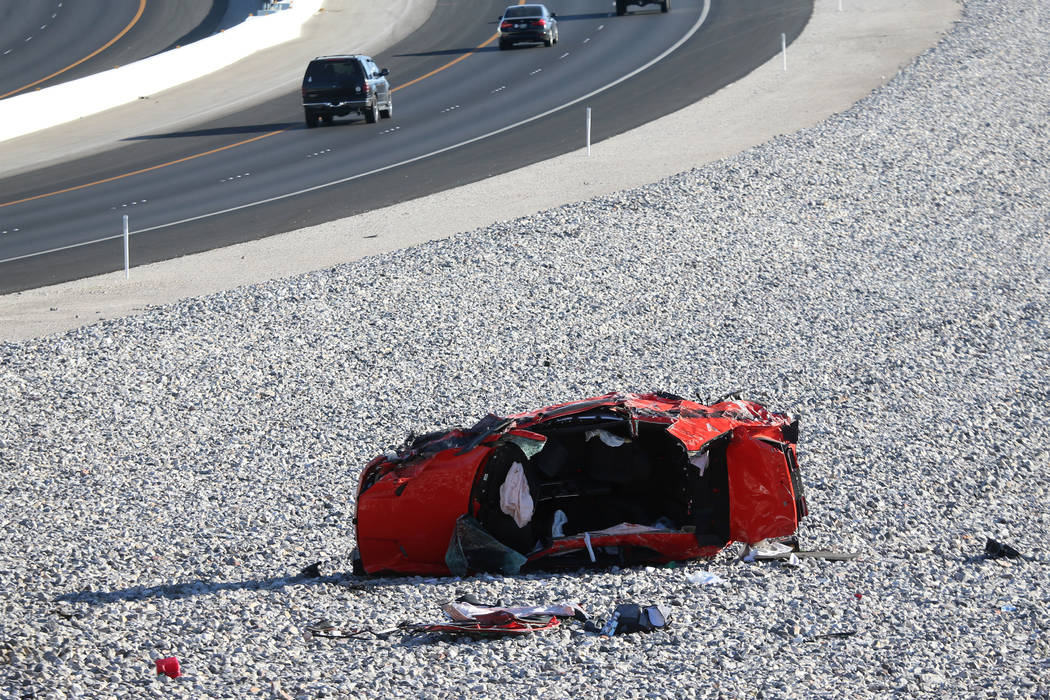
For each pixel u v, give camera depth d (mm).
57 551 22938
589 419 20312
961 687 13758
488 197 65562
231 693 14719
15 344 42719
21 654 16578
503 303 44656
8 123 99000
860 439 28234
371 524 20078
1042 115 73438
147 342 41750
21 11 152500
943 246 50688
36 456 30859
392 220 62094
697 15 129250
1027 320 40125
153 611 18578
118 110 107750
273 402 34906
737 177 62969
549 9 142875
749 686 13930
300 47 130250
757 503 19812
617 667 14727
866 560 19562
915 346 37500
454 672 14961
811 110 81500
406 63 119000
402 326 42438
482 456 19766
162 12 148500
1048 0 114250
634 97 92812
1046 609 16625
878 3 124625
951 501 23297
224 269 54344
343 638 16766
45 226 68000
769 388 33469
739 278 46688
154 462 29734
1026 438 28188
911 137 69750
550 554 19766
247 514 24984
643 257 50094
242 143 89438
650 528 19844
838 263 48438
